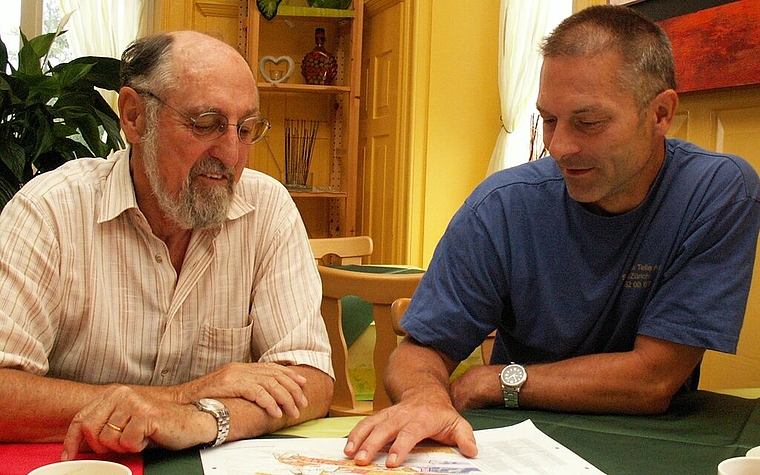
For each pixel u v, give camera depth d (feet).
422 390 3.87
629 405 4.13
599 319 4.64
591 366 4.21
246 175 4.96
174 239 4.55
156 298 4.49
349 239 11.67
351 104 14.66
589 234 4.55
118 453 3.19
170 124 4.09
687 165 4.51
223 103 4.10
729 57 7.27
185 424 3.22
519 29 12.28
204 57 4.15
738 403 4.44
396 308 5.16
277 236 4.87
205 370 4.67
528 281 4.72
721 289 4.29
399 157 13.92
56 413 3.54
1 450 3.31
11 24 13.98
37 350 3.96
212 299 4.67
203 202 4.23
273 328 4.70
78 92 8.79
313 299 4.81
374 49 15.03
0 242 4.06
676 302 4.31
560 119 4.05
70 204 4.28
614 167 4.09
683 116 8.11
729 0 7.27
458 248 4.77
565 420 3.98
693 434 3.76
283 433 3.78
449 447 3.36
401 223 13.88
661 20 8.20
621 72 3.95
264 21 15.37
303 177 15.39
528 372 4.25
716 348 4.21
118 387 3.24
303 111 15.81
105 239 4.35
